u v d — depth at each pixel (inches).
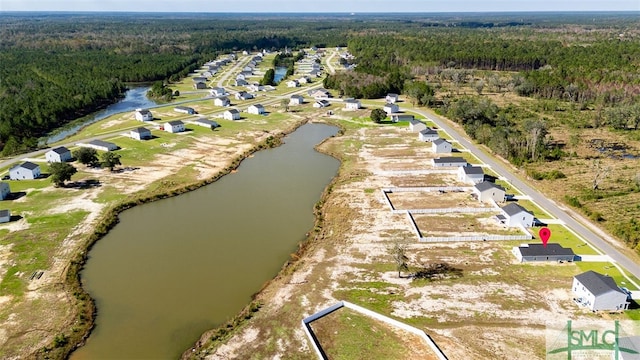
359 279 2546.8
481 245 2881.4
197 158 4601.4
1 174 4040.4
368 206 3459.6
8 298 2370.8
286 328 2175.2
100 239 3026.6
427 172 4136.3
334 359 1987.0
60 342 2071.9
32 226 3122.5
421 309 2287.2
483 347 2028.8
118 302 2384.4
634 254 2755.9
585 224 3139.8
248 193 3821.4
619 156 4557.1
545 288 2442.2
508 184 3858.3
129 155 4608.8
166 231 3149.6
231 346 2068.2
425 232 3053.6
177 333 2164.1
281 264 2755.9
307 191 3878.0
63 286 2477.9
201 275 2630.4
